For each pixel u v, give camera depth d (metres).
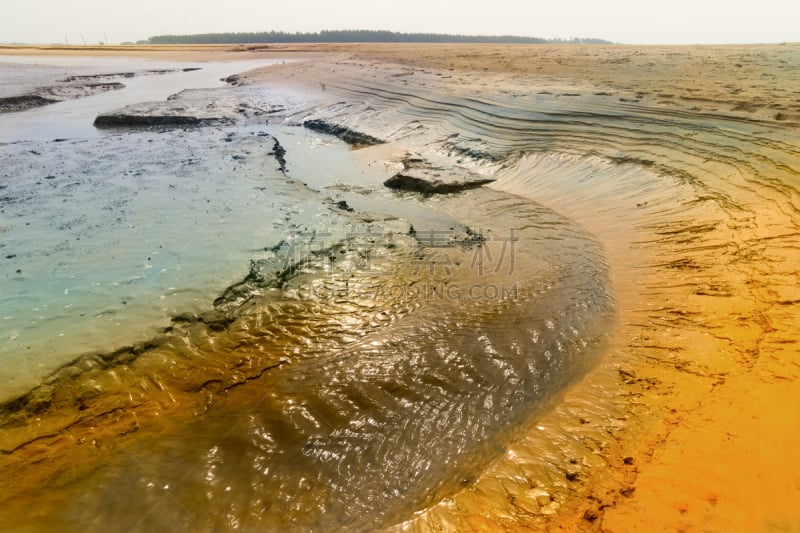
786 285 4.94
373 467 3.80
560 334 5.28
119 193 9.07
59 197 8.85
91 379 4.58
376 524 3.35
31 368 4.62
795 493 2.82
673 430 3.60
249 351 5.11
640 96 12.45
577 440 3.78
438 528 3.21
